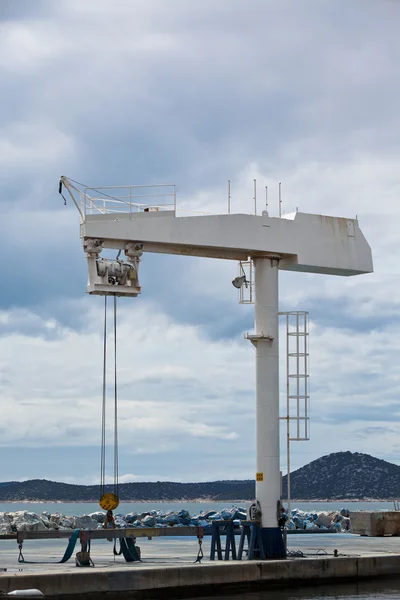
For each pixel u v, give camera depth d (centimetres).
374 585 2614
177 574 2347
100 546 3281
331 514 4984
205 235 2672
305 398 2856
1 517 4372
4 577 2109
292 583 2561
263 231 2747
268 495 2683
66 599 2169
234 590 2447
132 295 2628
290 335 2891
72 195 2573
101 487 2553
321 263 2833
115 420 2575
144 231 2605
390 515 3912
